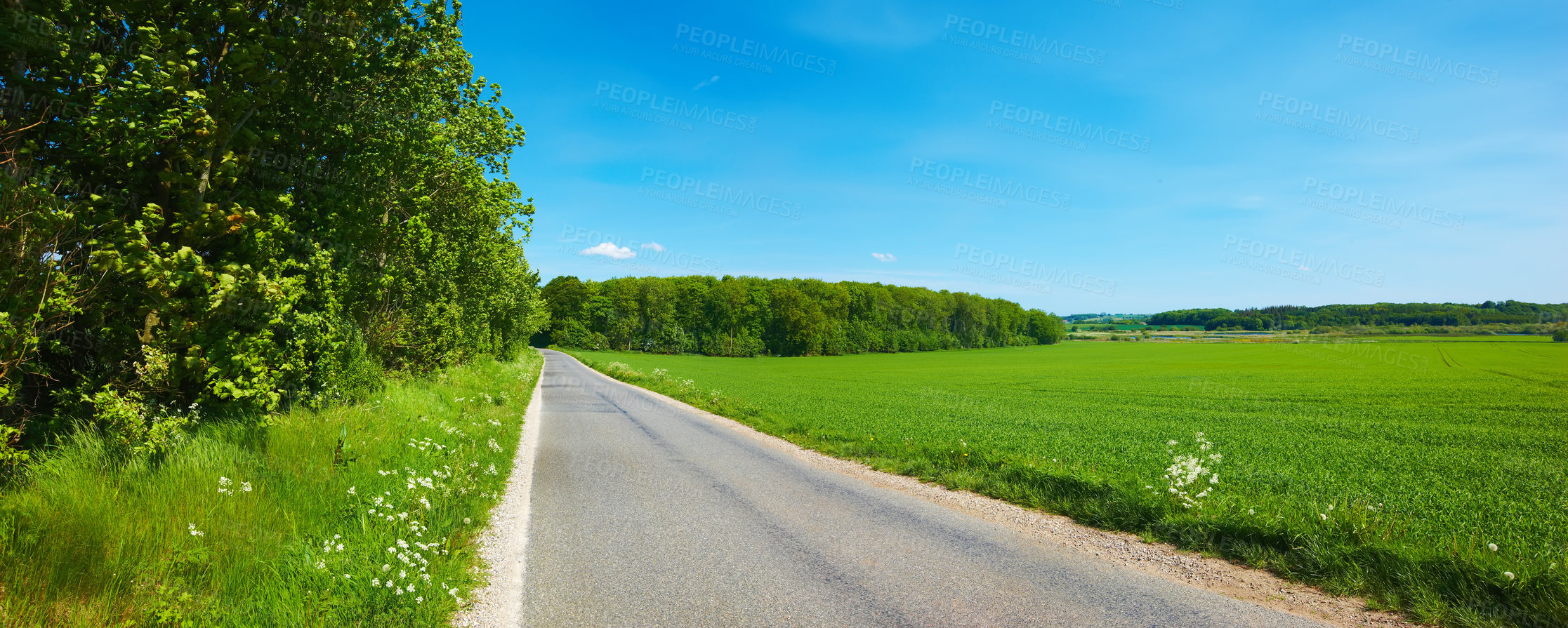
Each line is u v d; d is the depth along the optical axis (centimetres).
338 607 412
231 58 785
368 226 1161
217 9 803
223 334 831
